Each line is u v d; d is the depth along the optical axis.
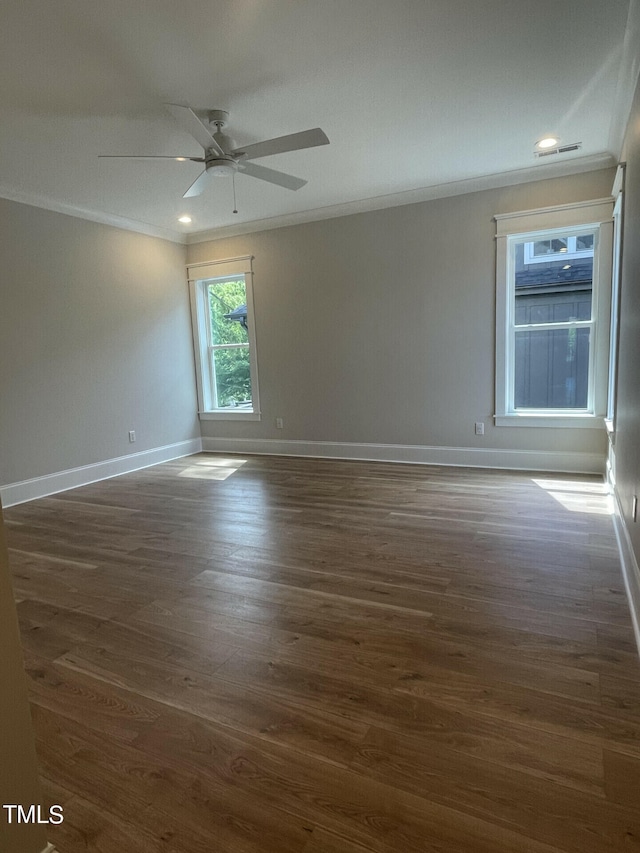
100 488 4.69
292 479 4.73
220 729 1.58
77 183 4.09
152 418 5.67
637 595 2.05
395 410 5.19
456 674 1.79
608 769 1.36
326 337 5.42
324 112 3.12
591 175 4.12
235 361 6.18
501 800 1.29
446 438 5.00
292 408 5.75
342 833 1.22
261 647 2.02
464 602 2.29
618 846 1.16
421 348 4.98
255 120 3.18
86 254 4.85
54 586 2.64
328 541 3.10
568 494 3.87
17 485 4.29
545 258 4.54
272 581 2.59
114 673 1.89
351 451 5.48
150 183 4.14
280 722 1.60
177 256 5.96
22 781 1.07
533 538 3.01
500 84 2.86
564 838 1.18
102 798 1.35
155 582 2.65
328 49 2.48
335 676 1.81
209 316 6.27
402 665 1.86
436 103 3.06
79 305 4.80
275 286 5.60
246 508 3.88
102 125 3.13
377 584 2.51
